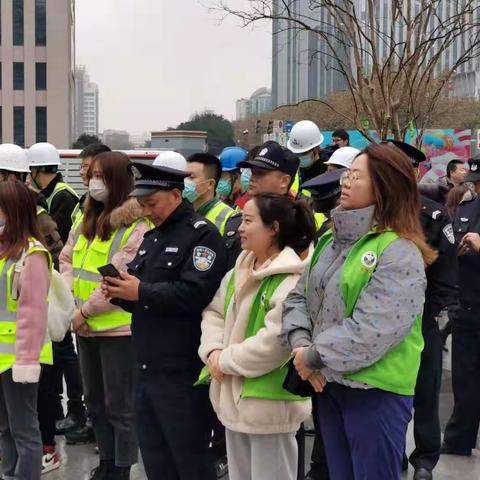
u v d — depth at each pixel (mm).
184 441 3613
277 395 3305
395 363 2809
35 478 4098
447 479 4719
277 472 3393
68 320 4289
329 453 2975
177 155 4422
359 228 2848
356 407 2844
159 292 3510
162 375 3604
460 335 5016
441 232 4238
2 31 57375
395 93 8977
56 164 6105
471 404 5039
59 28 58062
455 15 8570
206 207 4930
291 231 3395
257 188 3949
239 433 3441
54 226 5352
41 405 4816
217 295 3590
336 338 2738
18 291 3951
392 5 8023
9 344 3969
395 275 2732
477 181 4941
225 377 3395
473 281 4934
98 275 4504
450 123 30625
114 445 4633
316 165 5645
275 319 3236
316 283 2959
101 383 4625
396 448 2842
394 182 2797
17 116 58062
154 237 3732
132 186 4527
